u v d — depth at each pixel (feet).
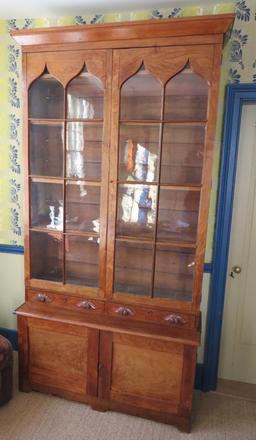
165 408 5.80
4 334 8.16
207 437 5.70
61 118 5.80
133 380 5.89
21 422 5.90
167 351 5.59
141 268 5.88
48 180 5.98
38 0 5.85
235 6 5.76
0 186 7.51
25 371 6.51
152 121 5.28
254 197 6.57
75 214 6.07
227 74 5.97
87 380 6.14
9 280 7.99
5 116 7.18
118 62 5.18
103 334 5.82
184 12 6.01
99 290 5.96
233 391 6.96
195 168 5.38
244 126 6.36
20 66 6.90
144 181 5.51
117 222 5.72
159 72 5.08
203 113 5.17
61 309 6.22
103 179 5.58
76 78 5.52
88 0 5.82
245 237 6.73
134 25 4.90
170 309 5.68
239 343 7.13
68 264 6.27
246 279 6.88
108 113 5.36
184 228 5.60
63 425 5.85
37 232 6.29
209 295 6.74
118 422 5.96
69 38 5.25
